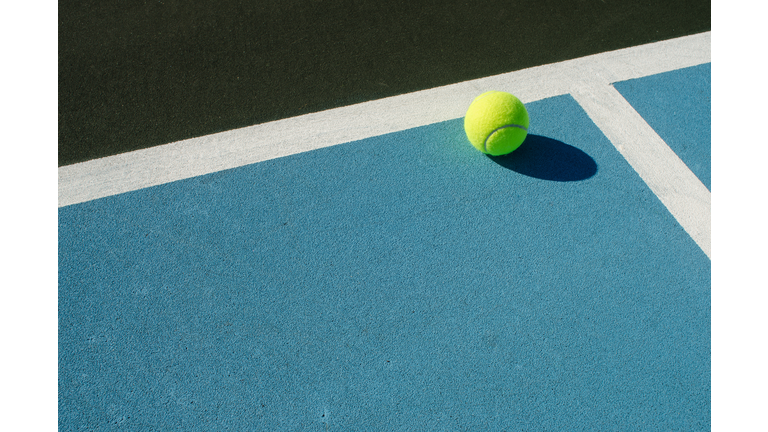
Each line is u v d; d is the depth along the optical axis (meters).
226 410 2.10
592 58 3.34
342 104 3.08
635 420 2.05
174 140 2.91
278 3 3.59
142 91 3.11
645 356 2.19
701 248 2.49
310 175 2.78
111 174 2.77
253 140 2.91
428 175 2.78
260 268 2.45
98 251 2.52
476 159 2.84
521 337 2.24
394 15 3.55
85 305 2.36
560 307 2.32
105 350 2.24
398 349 2.22
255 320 2.30
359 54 3.32
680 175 2.77
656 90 3.16
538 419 2.06
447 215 2.62
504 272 2.43
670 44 3.43
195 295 2.38
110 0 3.58
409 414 2.07
